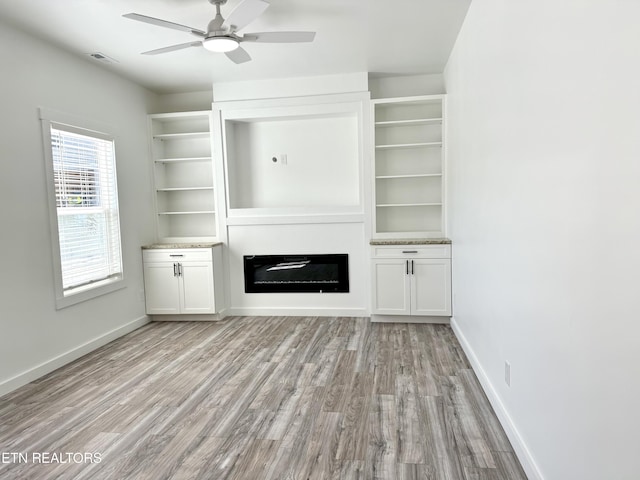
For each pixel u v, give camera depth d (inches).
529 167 71.9
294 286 192.9
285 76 182.2
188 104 204.5
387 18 126.6
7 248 119.6
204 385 119.6
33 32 128.4
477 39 112.2
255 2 92.9
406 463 80.7
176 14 120.0
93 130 156.8
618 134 43.6
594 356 49.6
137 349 152.9
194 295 186.4
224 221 195.3
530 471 73.5
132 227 181.2
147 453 86.7
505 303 88.6
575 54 53.6
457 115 147.2
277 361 136.6
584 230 51.7
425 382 117.0
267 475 78.4
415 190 190.9
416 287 173.5
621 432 43.7
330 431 93.1
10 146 121.6
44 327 131.6
